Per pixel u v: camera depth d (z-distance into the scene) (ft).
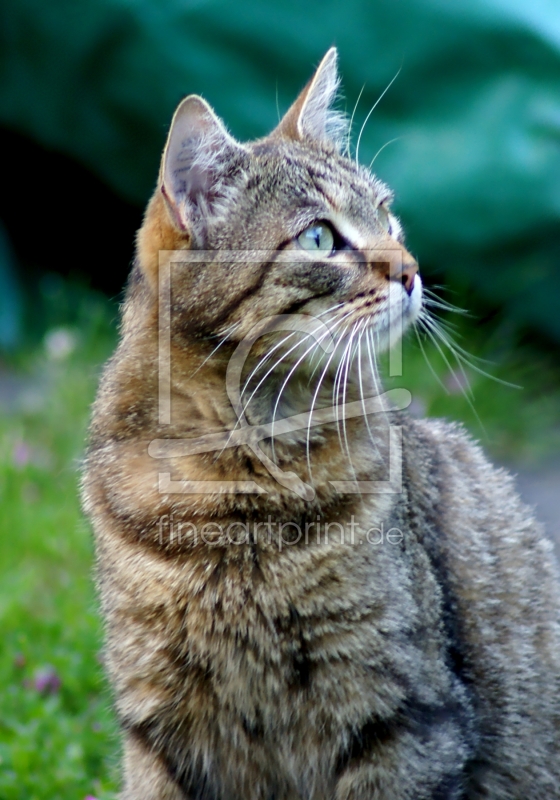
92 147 36.91
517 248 33.55
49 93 36.42
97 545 16.53
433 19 32.37
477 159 32.76
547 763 18.03
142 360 16.21
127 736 16.72
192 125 16.03
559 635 18.33
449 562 17.15
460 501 17.95
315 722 15.72
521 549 18.47
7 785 18.71
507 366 34.32
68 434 31.30
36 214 41.19
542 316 34.58
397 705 15.26
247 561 15.38
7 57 36.58
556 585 18.76
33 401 33.27
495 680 17.25
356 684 15.34
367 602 15.17
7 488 28.19
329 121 20.84
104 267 40.88
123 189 37.42
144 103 35.22
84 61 35.32
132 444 16.05
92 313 37.11
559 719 18.06
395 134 33.32
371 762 15.51
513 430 33.76
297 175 16.98
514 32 32.07
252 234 16.29
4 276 38.75
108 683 17.67
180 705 16.03
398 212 33.12
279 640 15.42
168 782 16.66
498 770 17.51
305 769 16.26
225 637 15.60
